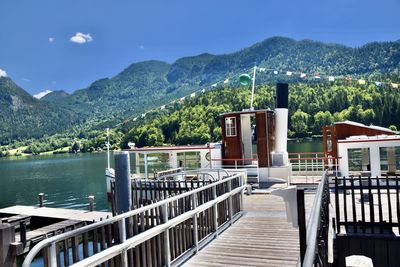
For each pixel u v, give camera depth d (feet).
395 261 23.76
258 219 32.01
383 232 24.79
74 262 14.89
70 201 101.96
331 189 47.24
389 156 51.60
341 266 20.71
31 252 11.94
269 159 57.41
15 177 204.54
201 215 25.11
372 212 25.31
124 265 16.52
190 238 23.29
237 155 59.67
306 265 7.71
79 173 197.47
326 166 56.49
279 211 35.73
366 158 52.85
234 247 24.12
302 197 14.52
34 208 63.72
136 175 63.52
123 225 16.72
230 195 30.60
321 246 12.13
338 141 53.72
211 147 61.41
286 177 56.54
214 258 22.09
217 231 27.12
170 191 34.86
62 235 13.44
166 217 20.21
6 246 22.49
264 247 23.86
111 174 67.00
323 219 17.19
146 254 19.08
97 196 108.58
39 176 198.80
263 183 56.49
